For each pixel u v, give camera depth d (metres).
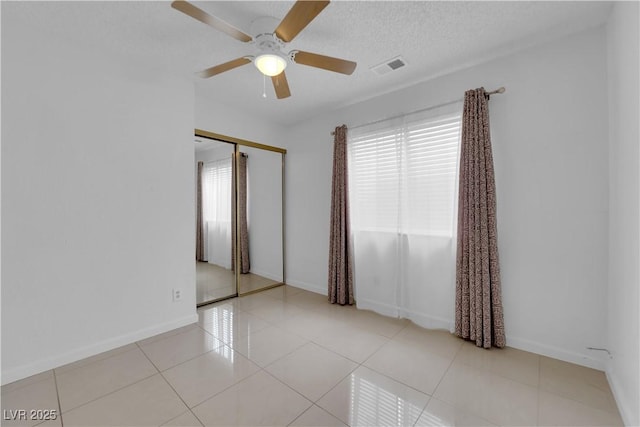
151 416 1.51
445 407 1.59
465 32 1.96
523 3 1.69
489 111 2.31
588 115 1.91
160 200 2.49
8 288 1.79
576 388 1.74
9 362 1.79
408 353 2.18
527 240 2.15
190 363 2.03
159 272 2.49
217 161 3.43
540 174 2.09
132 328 2.33
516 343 2.23
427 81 2.67
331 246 3.34
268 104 3.28
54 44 1.96
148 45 2.12
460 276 2.38
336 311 3.07
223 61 2.36
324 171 3.59
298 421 1.49
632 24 1.42
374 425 1.47
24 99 1.85
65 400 1.63
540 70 2.09
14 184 1.81
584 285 1.94
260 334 2.50
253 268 3.82
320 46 2.13
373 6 1.70
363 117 3.16
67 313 2.01
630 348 1.45
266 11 1.76
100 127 2.16
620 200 1.63
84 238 2.08
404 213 2.81
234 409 1.57
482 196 2.23
